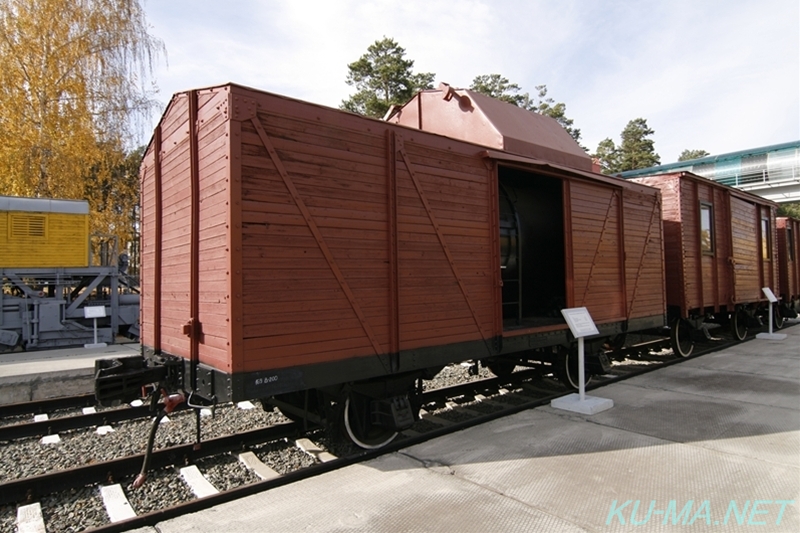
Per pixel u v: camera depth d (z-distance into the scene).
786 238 15.86
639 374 8.05
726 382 7.29
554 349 7.09
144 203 5.86
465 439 4.87
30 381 7.53
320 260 4.09
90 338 12.85
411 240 4.79
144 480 3.79
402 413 4.73
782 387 6.89
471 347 5.32
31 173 18.50
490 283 5.61
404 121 7.66
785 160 32.12
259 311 3.70
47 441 5.32
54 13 18.80
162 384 4.36
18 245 13.88
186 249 4.45
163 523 3.30
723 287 11.45
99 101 20.02
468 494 3.62
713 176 35.16
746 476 3.83
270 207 3.81
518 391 7.38
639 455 4.32
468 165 5.44
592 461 4.20
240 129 3.69
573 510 3.34
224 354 3.67
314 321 4.02
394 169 4.65
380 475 4.04
